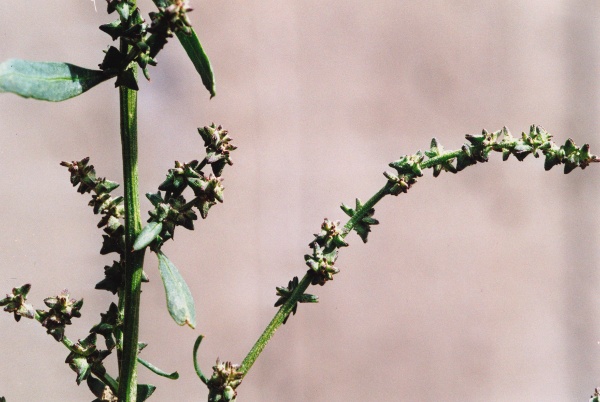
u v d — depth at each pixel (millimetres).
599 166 1174
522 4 1137
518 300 1126
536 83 1138
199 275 1020
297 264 1057
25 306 419
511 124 1125
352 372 1063
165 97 996
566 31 1154
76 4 907
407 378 1079
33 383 841
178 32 406
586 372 1138
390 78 1094
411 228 1098
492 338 1114
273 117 1062
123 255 428
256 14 1055
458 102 1109
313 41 1077
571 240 1155
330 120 1078
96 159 928
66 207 890
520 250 1135
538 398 1119
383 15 1094
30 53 875
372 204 439
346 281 1072
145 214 970
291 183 1062
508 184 1138
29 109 882
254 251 1046
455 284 1106
